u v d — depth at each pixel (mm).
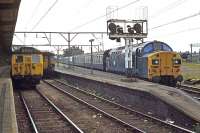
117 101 26281
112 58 46344
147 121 17453
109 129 15805
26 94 32625
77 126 16375
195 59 78312
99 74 45938
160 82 33312
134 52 36156
